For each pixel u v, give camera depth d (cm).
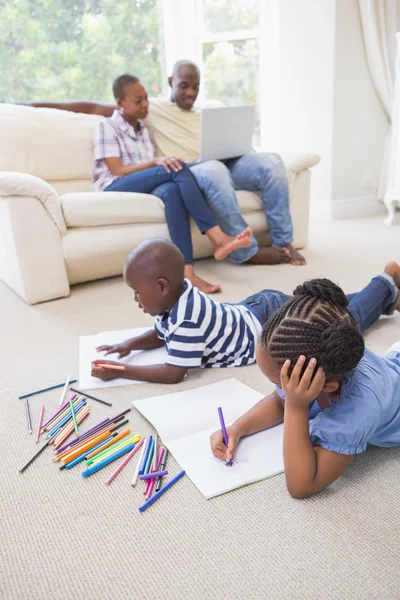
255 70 351
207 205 221
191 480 95
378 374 89
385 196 310
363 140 332
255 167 240
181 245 214
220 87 364
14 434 114
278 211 240
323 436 86
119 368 130
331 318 79
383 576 74
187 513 88
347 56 307
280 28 326
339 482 94
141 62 337
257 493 92
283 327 79
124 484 97
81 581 76
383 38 304
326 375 79
